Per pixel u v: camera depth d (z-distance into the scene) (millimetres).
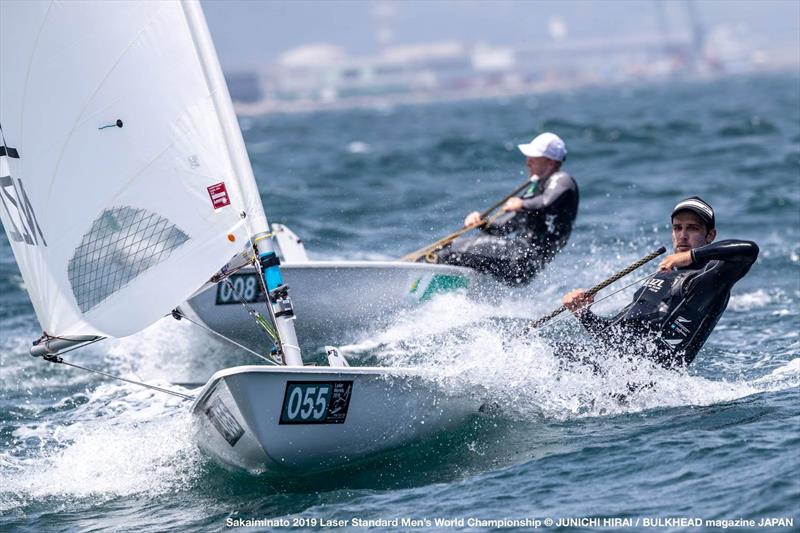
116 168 19516
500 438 20453
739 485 16609
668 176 61188
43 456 21797
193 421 19422
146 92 19422
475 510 16875
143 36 19375
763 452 17922
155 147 19484
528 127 120000
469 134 114750
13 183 19906
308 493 18516
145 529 17359
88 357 30328
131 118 19453
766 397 21766
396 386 19453
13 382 27859
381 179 66562
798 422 19453
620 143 82062
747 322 30047
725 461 17719
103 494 19219
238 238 19625
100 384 27547
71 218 19641
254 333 28781
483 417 21281
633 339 22000
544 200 31922
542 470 18406
